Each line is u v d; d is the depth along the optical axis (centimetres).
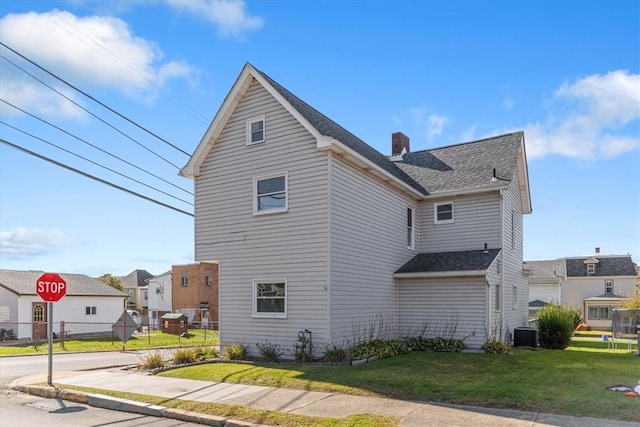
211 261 1623
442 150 2253
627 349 1872
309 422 705
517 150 1992
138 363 1509
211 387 994
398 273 1717
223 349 1525
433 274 1661
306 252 1387
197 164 1634
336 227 1384
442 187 1908
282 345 1408
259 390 948
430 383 955
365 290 1527
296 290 1396
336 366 1208
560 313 1919
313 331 1352
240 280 1516
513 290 2002
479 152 2097
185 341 2858
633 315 1894
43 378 1181
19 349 2361
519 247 2142
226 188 1575
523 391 861
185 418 782
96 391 976
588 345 2128
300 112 1412
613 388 892
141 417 814
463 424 674
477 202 1839
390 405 795
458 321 1647
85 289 3512
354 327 1449
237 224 1538
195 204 1636
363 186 1553
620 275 4425
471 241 1836
